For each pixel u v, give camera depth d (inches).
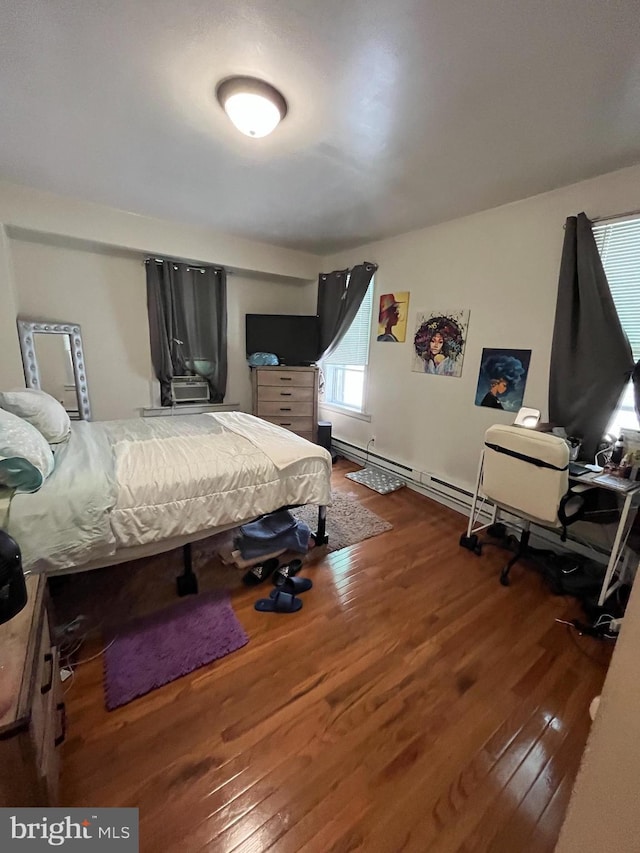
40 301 128.3
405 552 98.8
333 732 51.9
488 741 51.5
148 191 105.5
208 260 143.2
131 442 89.9
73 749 48.2
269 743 50.1
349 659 64.3
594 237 86.1
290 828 41.3
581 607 78.6
